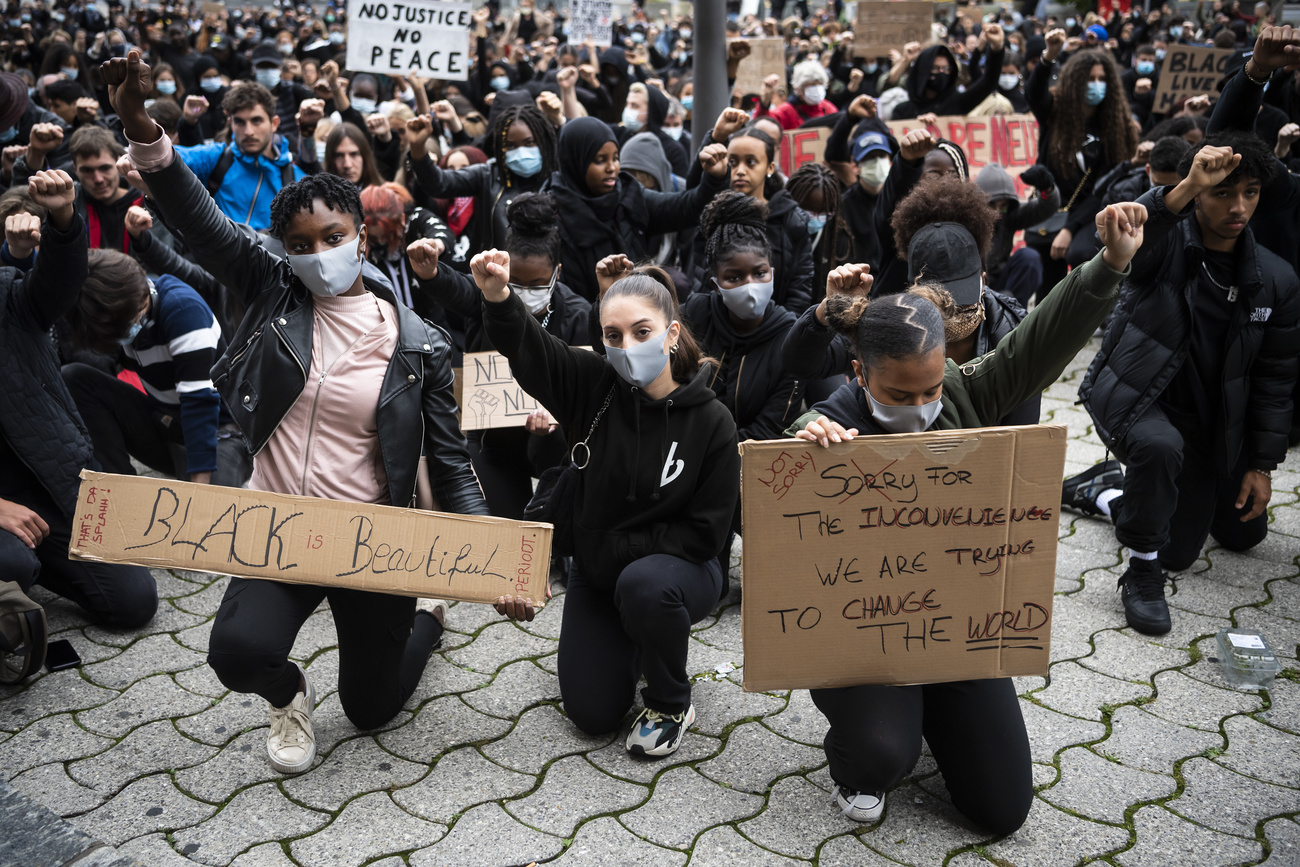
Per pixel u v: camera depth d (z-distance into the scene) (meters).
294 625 2.55
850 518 2.34
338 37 12.16
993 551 2.36
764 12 19.59
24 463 3.23
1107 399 3.53
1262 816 2.54
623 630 2.92
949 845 2.45
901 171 4.15
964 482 2.31
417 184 5.23
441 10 6.37
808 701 3.10
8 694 3.11
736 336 3.52
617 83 8.31
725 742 2.88
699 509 2.78
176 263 4.15
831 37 15.67
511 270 3.56
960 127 6.75
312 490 2.57
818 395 3.88
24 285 3.15
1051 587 2.38
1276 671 3.16
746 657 2.40
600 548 2.79
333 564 2.49
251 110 5.12
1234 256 3.38
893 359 2.23
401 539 2.51
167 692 3.14
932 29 9.77
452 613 3.68
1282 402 3.53
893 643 2.40
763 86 7.85
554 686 3.19
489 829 2.49
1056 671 3.24
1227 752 2.81
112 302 3.50
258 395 2.54
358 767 2.75
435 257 2.80
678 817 2.54
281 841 2.45
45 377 3.28
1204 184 2.55
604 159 4.45
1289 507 4.51
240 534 2.49
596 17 9.93
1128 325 3.49
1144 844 2.45
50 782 2.68
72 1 20.88
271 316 2.54
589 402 2.77
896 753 2.38
